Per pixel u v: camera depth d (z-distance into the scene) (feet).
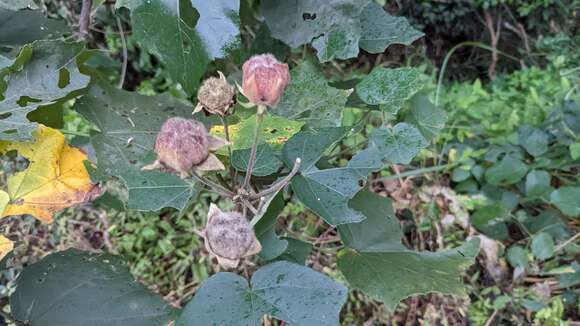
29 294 0.92
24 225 1.90
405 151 1.00
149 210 0.86
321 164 1.03
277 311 0.76
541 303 1.91
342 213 0.87
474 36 3.64
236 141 0.91
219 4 0.86
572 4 3.54
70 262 0.95
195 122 0.77
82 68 0.98
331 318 0.75
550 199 2.08
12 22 1.03
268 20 1.00
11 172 1.55
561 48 3.41
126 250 2.09
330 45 0.98
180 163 0.74
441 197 2.13
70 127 2.32
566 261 2.08
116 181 1.03
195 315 0.76
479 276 2.04
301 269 0.79
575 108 2.35
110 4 1.89
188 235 2.11
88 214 2.12
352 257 1.06
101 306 0.90
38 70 0.88
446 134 2.39
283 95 1.01
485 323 1.92
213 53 0.86
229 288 0.78
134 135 0.98
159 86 2.90
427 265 1.03
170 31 0.85
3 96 0.86
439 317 1.90
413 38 1.09
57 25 1.06
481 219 2.07
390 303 1.00
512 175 2.18
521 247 2.08
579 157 2.19
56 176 0.96
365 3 0.97
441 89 2.79
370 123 2.19
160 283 2.04
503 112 2.56
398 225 1.09
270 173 0.90
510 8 3.56
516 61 3.63
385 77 1.03
